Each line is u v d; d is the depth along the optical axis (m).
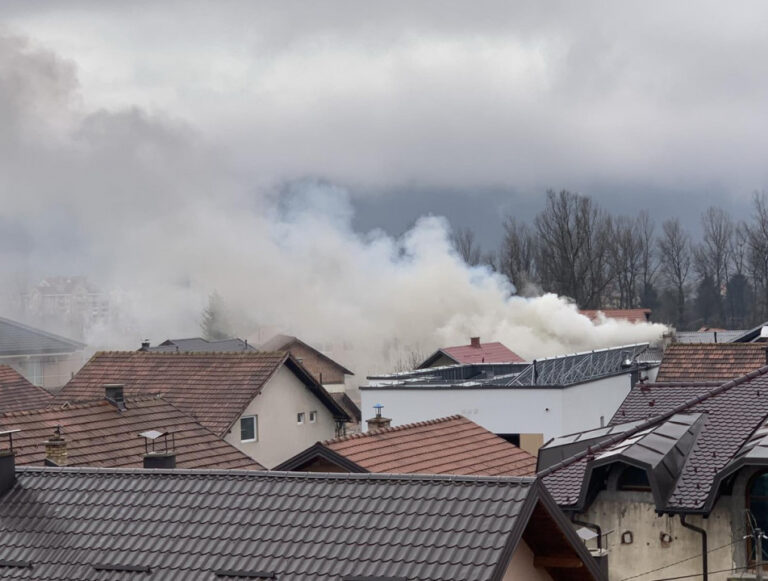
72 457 35.53
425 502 18.95
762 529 28.34
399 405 57.34
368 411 58.09
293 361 60.84
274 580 18.19
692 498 28.75
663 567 29.19
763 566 28.34
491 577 17.03
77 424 37.47
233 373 59.41
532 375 60.94
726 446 30.39
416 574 17.45
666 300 162.25
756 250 161.25
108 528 20.55
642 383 38.31
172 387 59.50
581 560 19.55
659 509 28.78
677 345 54.72
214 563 18.94
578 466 31.03
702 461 29.97
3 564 20.19
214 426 56.16
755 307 159.88
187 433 39.78
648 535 29.42
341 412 63.69
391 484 19.64
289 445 61.03
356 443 37.44
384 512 18.98
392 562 17.83
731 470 28.09
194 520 20.14
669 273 162.25
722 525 28.69
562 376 60.28
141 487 21.44
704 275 162.50
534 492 18.59
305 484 20.28
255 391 57.88
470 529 18.09
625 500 29.66
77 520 20.97
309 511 19.55
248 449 58.09
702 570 28.78
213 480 21.03
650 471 28.88
